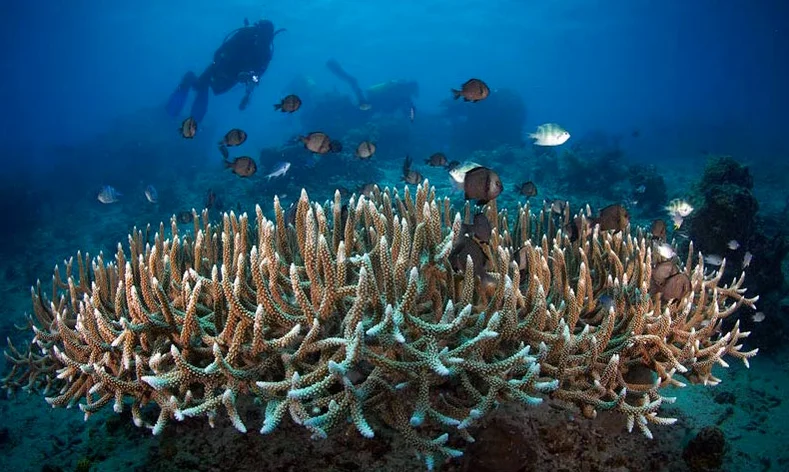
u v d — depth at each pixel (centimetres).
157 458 366
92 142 3086
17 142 7156
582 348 348
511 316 315
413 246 337
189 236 514
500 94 3145
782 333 746
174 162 3103
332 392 327
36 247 1836
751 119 6700
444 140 3466
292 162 1939
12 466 644
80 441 662
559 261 402
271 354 309
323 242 295
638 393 357
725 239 864
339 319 328
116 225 1980
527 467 322
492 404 302
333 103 3147
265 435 351
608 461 367
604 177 1964
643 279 414
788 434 518
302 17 8031
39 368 429
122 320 301
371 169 2156
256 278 300
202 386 346
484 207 593
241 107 1936
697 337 402
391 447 345
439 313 331
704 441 380
